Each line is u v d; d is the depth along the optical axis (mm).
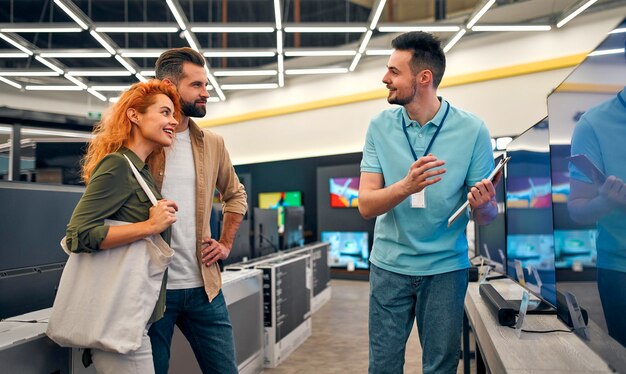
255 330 3357
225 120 12320
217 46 9586
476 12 6207
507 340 1519
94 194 1311
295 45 9578
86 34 8953
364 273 9195
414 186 1284
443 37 8367
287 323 3988
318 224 10195
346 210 9781
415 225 1477
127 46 9172
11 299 1636
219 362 1777
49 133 2531
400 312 1538
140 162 1442
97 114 2625
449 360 1479
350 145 10258
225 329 1800
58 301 1292
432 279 1479
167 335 1661
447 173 1466
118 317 1278
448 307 1471
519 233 2166
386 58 9734
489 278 2920
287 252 5168
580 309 1307
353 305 6395
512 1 7562
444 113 1507
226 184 2068
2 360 1277
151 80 1525
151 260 1345
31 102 11344
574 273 1348
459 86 8578
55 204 1839
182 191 1713
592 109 1159
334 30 6527
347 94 10273
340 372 3551
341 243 9648
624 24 964
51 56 7688
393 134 1560
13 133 2451
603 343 1144
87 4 7984
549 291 1784
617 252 1038
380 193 1394
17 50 7914
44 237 1783
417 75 1442
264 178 11383
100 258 1303
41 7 7891
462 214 1492
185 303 1699
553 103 1520
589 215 1201
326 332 4836
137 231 1308
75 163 2537
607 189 1076
